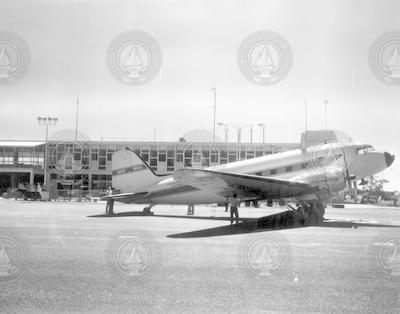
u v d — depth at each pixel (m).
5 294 6.70
